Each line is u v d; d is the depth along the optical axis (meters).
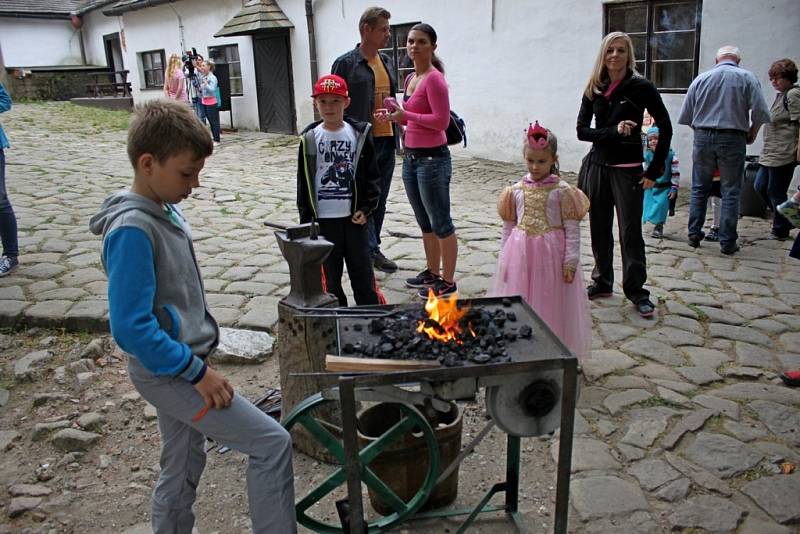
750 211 7.75
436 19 11.88
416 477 2.71
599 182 4.79
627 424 3.42
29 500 2.88
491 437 3.35
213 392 2.04
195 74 14.38
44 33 25.00
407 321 2.45
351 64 5.17
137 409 3.58
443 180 4.85
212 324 2.26
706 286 5.45
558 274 3.71
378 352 2.20
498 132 11.51
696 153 6.33
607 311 4.89
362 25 5.16
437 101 4.59
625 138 4.56
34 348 4.28
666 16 9.18
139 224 1.93
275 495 2.15
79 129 15.28
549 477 3.05
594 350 4.26
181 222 2.15
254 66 15.78
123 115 18.34
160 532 2.32
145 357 1.92
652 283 5.50
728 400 3.63
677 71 9.27
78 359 4.09
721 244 6.34
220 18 16.64
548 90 10.65
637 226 4.73
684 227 7.33
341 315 2.50
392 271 5.76
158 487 2.33
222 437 2.12
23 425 3.46
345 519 2.46
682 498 2.85
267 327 4.53
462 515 2.79
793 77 6.61
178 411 2.09
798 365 4.03
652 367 4.03
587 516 2.75
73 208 7.76
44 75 22.94
